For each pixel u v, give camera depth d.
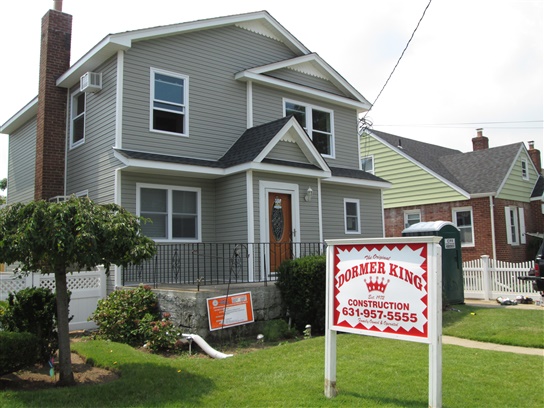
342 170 15.45
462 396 5.11
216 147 12.88
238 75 13.45
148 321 8.50
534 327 8.87
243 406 4.88
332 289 5.36
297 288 9.63
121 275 10.48
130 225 5.84
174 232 11.81
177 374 5.96
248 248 11.36
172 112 12.21
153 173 11.44
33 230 5.17
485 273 14.12
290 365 6.43
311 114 15.25
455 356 6.91
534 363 6.48
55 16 13.45
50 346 6.59
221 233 12.26
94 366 6.60
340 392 5.25
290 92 14.71
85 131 12.50
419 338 4.61
